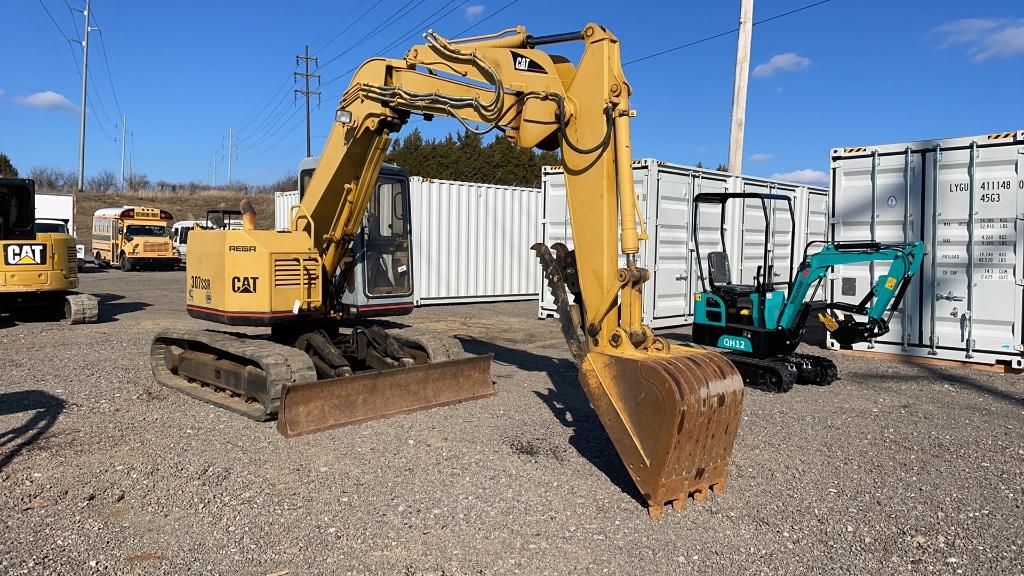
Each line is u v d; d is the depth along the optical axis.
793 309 7.93
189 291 7.39
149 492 4.62
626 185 4.57
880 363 9.42
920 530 4.22
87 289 20.12
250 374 6.40
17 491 4.61
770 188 13.96
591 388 4.65
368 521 4.22
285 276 6.75
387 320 13.48
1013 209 8.73
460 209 16.39
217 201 54.62
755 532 4.16
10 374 8.11
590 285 4.75
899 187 9.54
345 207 6.71
